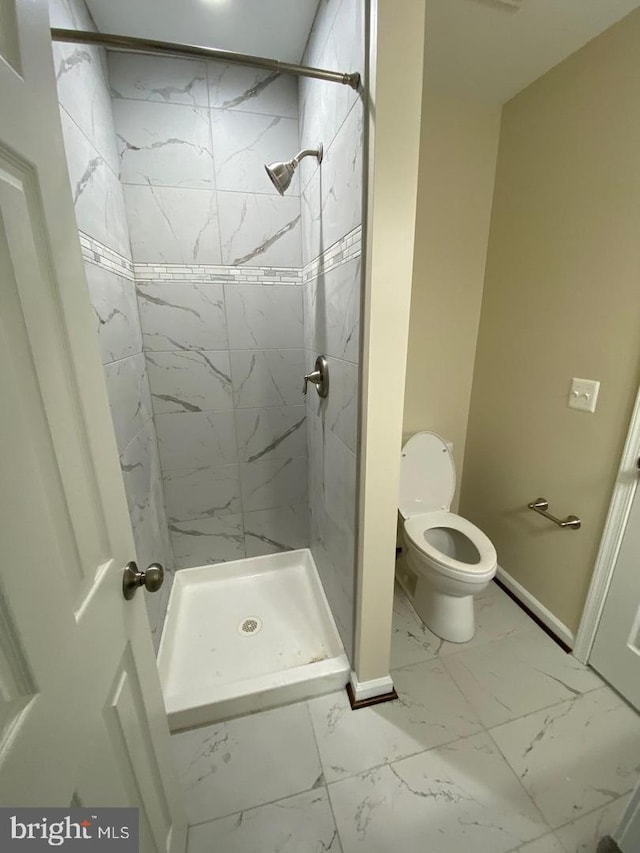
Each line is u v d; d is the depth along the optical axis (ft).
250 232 4.83
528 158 4.66
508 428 5.43
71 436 1.61
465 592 4.41
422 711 3.92
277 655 4.63
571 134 4.09
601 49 3.70
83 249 3.07
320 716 3.88
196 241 4.69
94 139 3.46
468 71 4.32
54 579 1.37
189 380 5.12
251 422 5.52
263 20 3.69
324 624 4.96
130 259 4.44
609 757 3.50
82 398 1.71
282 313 5.22
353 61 2.69
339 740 3.66
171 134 4.33
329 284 3.79
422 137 4.83
